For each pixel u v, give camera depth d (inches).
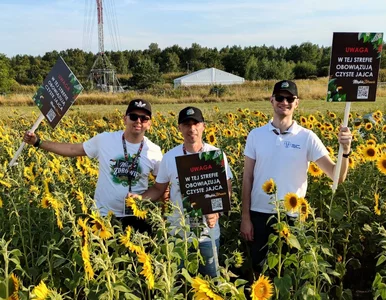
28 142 196.1
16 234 165.5
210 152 139.0
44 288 95.6
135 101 170.7
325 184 188.9
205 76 2910.9
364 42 151.7
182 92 1633.9
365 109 757.3
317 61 4222.4
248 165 166.2
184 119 153.3
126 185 170.6
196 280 90.3
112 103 1375.5
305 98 1381.6
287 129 159.5
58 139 365.4
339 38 151.3
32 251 160.7
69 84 189.6
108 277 113.0
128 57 4426.7
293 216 157.4
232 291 94.0
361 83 152.9
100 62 2893.7
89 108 1020.5
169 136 356.8
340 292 161.8
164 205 162.6
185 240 127.9
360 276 202.7
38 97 200.5
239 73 3740.2
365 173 204.1
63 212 136.1
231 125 396.8
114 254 129.2
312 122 357.4
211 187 140.0
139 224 172.6
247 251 183.2
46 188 170.4
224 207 140.3
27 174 199.9
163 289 110.8
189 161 139.3
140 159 172.1
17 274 157.2
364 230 190.2
